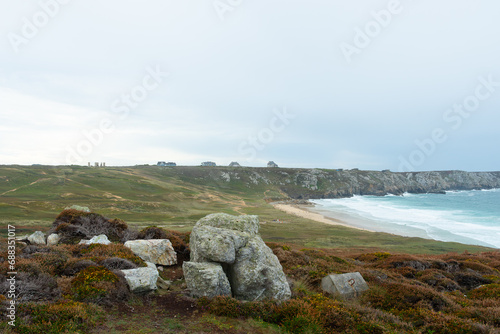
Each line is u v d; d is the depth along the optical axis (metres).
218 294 11.28
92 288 9.78
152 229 21.75
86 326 7.77
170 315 9.66
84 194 94.69
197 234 13.26
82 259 12.87
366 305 11.95
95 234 20.67
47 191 95.81
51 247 14.09
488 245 52.59
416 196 193.88
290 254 20.00
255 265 12.33
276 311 10.01
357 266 19.69
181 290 12.48
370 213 102.38
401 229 69.38
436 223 78.56
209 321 9.25
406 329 9.49
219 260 12.12
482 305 12.13
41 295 9.16
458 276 18.73
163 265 16.88
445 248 43.31
